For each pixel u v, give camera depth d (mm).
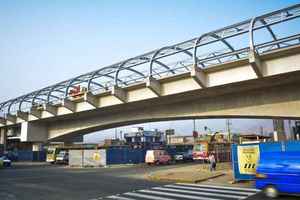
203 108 33219
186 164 47062
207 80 28969
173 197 15117
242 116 31188
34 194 16594
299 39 23828
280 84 27219
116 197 15289
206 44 28297
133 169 37344
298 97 26484
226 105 31312
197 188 18531
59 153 56125
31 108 52406
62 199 14852
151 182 22422
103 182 22562
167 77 31547
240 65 26797
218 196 15266
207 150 51625
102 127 49375
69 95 45219
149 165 46281
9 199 14984
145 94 34812
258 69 24688
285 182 14133
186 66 30000
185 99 34156
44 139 59094
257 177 15156
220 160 48625
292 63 23812
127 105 38688
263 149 20391
